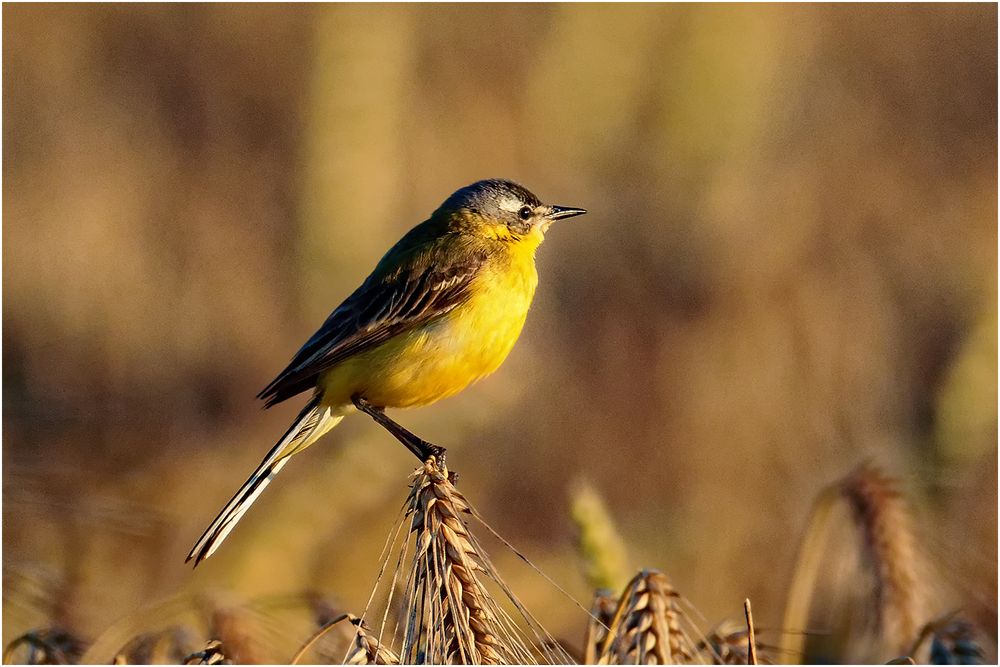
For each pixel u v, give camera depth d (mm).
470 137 18047
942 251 17375
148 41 19156
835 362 15875
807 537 8594
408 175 16938
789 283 16484
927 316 16781
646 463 15492
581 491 8633
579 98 17781
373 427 14234
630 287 16812
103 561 12023
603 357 16297
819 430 15258
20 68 18625
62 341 16734
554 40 18438
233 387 16531
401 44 16438
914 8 19656
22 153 18109
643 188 17141
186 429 15859
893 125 18734
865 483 8711
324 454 14492
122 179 18062
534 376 16000
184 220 17719
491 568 6113
